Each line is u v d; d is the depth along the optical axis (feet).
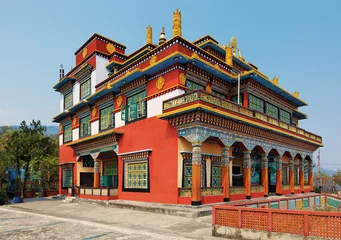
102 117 83.20
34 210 67.10
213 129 54.65
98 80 88.07
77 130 96.12
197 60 57.98
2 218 52.37
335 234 26.18
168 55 58.65
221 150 58.54
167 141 57.36
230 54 77.77
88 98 83.87
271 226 29.78
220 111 52.85
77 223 44.55
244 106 65.62
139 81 66.64
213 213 34.22
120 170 70.79
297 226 28.35
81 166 92.58
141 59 68.49
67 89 106.42
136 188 64.18
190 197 51.19
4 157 96.07
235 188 60.70
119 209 60.23
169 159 56.34
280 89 81.56
